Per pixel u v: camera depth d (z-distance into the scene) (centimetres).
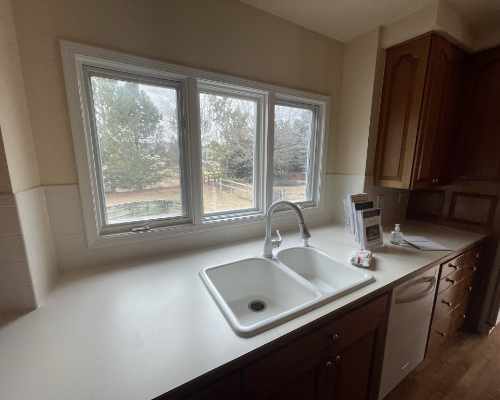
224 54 126
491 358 158
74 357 61
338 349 91
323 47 164
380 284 102
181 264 117
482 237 166
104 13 97
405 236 166
